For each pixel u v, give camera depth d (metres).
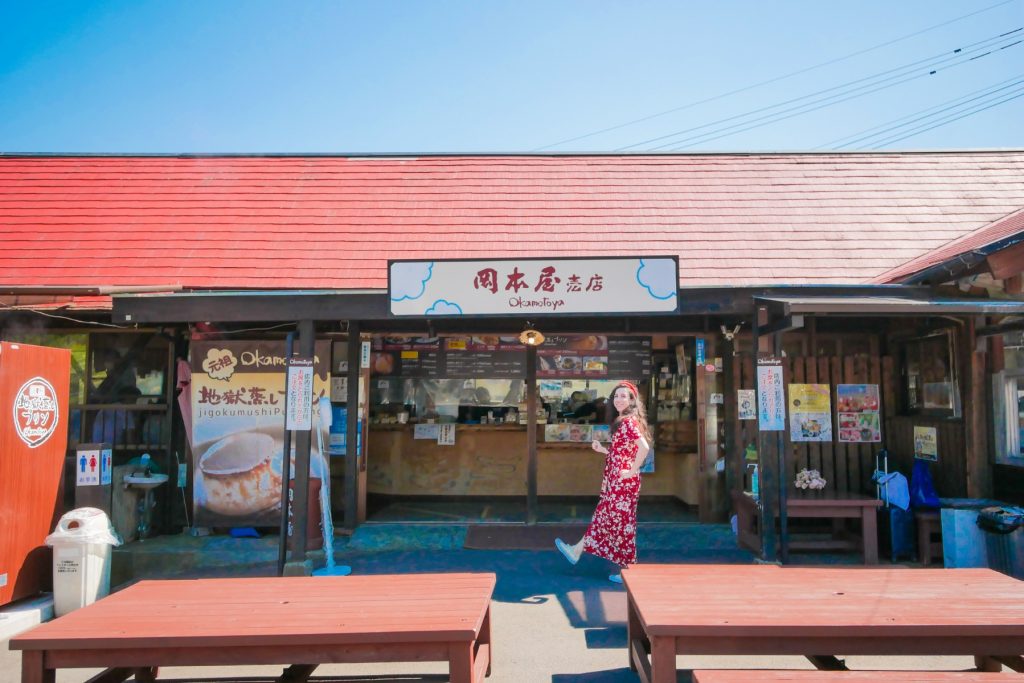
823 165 11.13
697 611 3.40
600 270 6.09
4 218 9.59
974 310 5.66
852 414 8.19
